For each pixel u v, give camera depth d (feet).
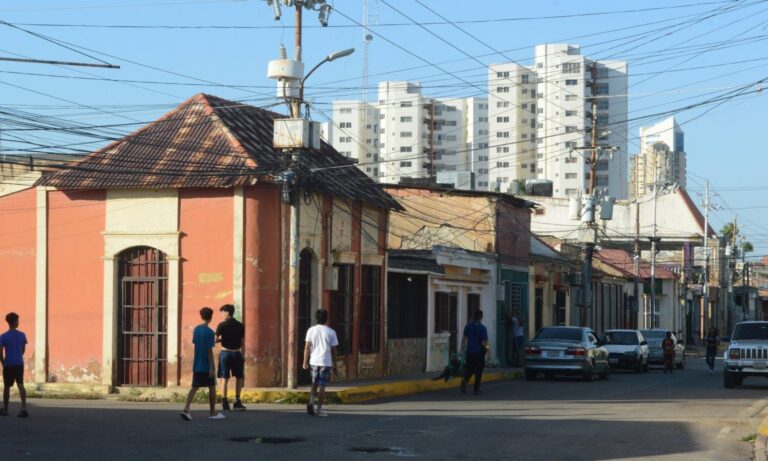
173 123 78.13
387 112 406.21
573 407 66.44
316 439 45.73
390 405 67.15
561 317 151.33
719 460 42.45
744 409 66.64
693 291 250.57
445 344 105.81
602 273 169.37
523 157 393.50
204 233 72.59
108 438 45.19
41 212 76.84
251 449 41.93
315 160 83.51
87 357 75.00
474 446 44.42
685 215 240.32
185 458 38.93
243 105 80.12
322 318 58.18
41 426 50.19
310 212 77.61
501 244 120.98
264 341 71.51
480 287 116.98
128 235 74.23
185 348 72.69
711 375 119.75
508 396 77.36
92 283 75.25
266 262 71.87
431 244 114.62
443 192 118.83
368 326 88.48
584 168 371.97
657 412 63.26
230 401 67.21
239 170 71.10
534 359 99.91
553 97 359.66
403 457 40.40
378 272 90.17
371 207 89.25
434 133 414.82
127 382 74.49
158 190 73.77
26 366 76.59
